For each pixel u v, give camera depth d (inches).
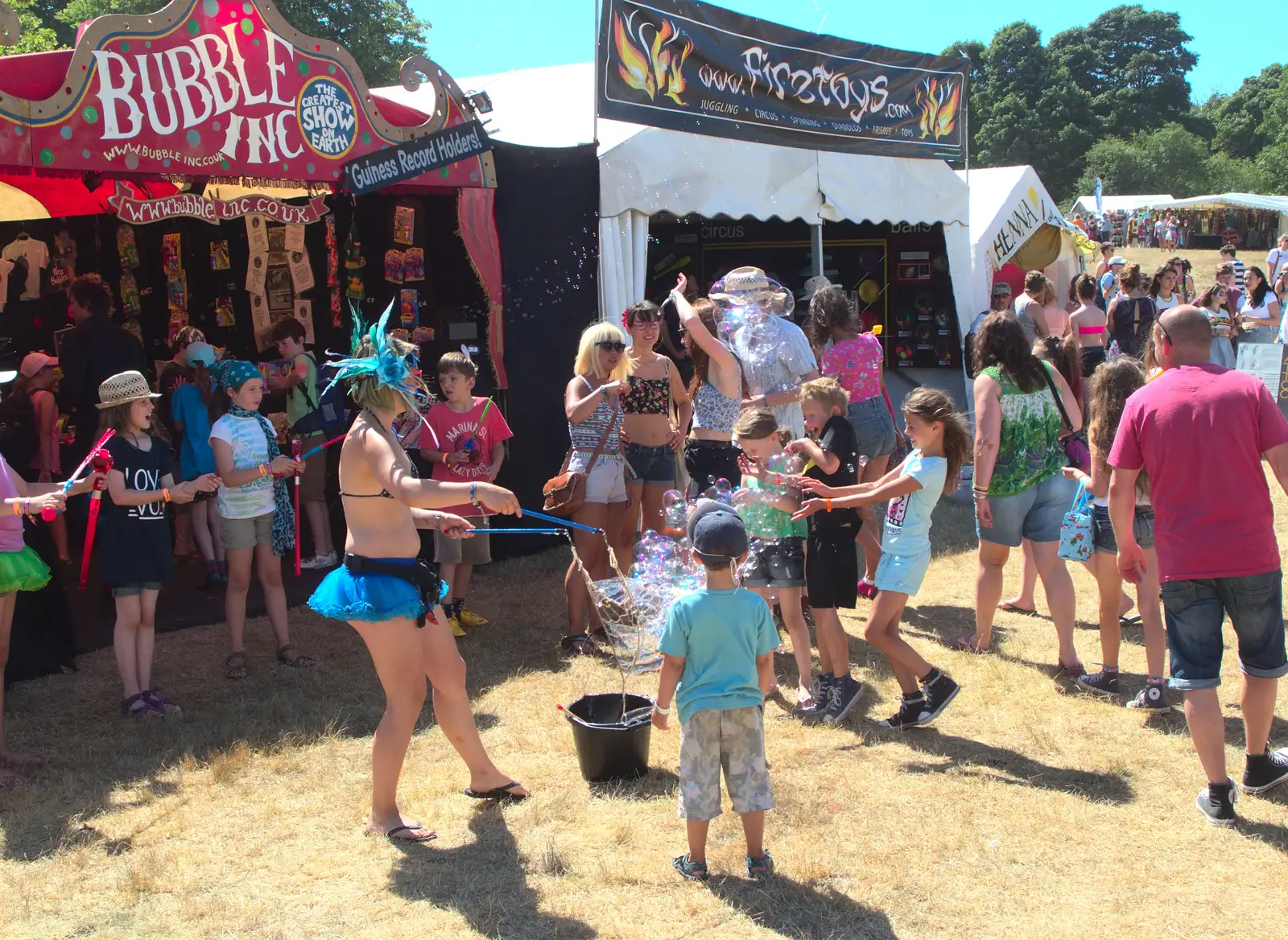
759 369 224.1
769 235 549.0
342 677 212.2
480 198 279.9
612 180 301.4
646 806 155.0
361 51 1211.2
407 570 139.7
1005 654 220.2
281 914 127.5
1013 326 200.1
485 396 299.1
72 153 199.3
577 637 226.4
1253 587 143.9
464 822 150.5
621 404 229.0
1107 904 127.3
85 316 256.7
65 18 1197.1
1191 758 168.1
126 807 156.2
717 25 305.1
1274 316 541.0
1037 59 3004.4
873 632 177.0
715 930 123.6
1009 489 204.1
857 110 363.3
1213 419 142.7
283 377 292.5
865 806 154.0
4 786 161.3
